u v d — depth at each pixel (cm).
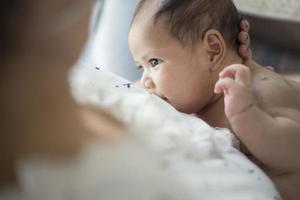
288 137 82
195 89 98
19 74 39
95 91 73
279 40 176
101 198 42
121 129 48
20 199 40
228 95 83
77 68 78
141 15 101
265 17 173
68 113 42
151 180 45
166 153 56
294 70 167
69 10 40
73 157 41
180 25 96
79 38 41
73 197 41
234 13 100
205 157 64
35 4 38
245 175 64
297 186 86
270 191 64
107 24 169
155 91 102
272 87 89
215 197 57
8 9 37
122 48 164
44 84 40
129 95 76
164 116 72
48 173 40
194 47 96
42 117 39
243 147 86
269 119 82
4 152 39
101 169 42
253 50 177
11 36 38
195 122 74
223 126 96
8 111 38
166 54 98
